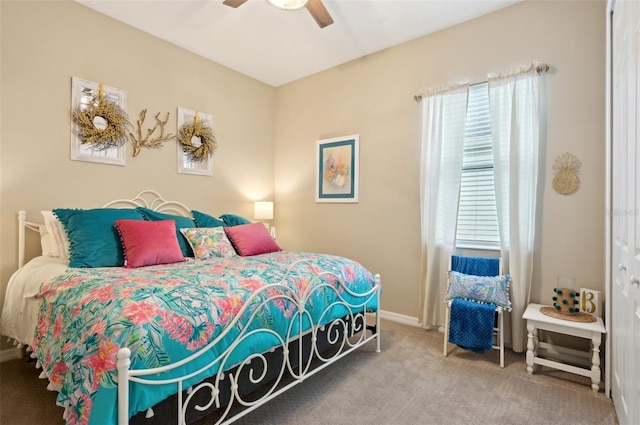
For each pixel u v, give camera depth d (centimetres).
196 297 149
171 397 135
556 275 254
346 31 318
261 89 436
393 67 346
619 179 175
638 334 136
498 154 273
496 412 184
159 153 330
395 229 345
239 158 407
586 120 244
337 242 391
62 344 141
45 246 246
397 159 344
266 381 178
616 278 183
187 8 282
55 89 262
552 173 255
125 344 118
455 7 280
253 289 171
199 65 364
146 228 235
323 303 210
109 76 292
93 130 279
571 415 181
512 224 263
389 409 186
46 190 258
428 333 308
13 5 242
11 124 242
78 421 115
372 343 283
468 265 280
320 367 210
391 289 348
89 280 169
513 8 276
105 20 290
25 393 196
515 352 261
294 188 434
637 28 134
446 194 304
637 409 137
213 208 380
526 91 262
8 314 220
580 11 248
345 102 384
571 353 241
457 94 298
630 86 147
